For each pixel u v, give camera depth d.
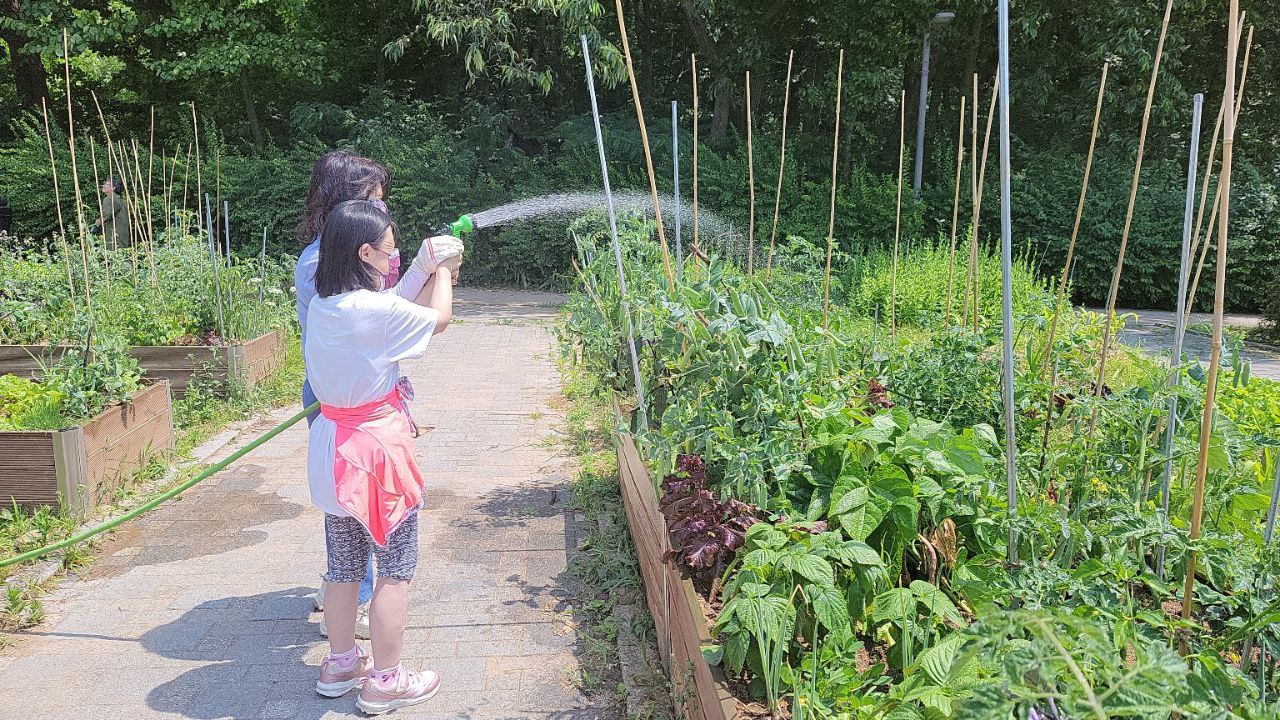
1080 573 2.55
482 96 19.73
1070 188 18.08
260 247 17.92
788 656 2.68
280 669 3.35
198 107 20.97
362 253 2.91
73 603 3.85
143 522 4.73
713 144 18.81
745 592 2.51
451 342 10.48
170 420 5.69
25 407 4.87
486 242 17.31
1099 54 16.52
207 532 4.63
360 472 2.91
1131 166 18.16
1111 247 17.83
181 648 3.49
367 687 3.06
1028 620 1.50
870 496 2.86
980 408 3.85
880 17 16.75
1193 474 3.37
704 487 3.11
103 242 8.31
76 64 21.03
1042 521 2.77
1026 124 20.77
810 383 3.63
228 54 17.61
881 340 4.75
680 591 2.91
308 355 2.96
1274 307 12.94
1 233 9.61
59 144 17.97
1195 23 17.53
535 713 3.09
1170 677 1.48
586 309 4.90
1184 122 18.66
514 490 5.29
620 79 14.70
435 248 3.11
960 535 3.04
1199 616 2.79
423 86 21.62
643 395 3.85
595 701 3.16
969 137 19.98
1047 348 3.58
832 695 2.45
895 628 2.69
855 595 2.75
